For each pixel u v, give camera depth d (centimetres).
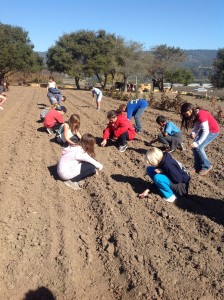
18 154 940
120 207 643
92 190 720
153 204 655
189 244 532
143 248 520
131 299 432
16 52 5759
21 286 449
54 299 433
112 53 6203
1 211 607
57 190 714
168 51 6906
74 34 6556
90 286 454
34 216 604
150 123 1543
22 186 720
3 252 504
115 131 1000
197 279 457
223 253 512
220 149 1062
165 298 428
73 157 732
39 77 7012
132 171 833
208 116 764
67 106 2198
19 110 1852
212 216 618
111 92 3572
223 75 5772
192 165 901
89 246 531
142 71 6331
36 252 509
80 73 6241
